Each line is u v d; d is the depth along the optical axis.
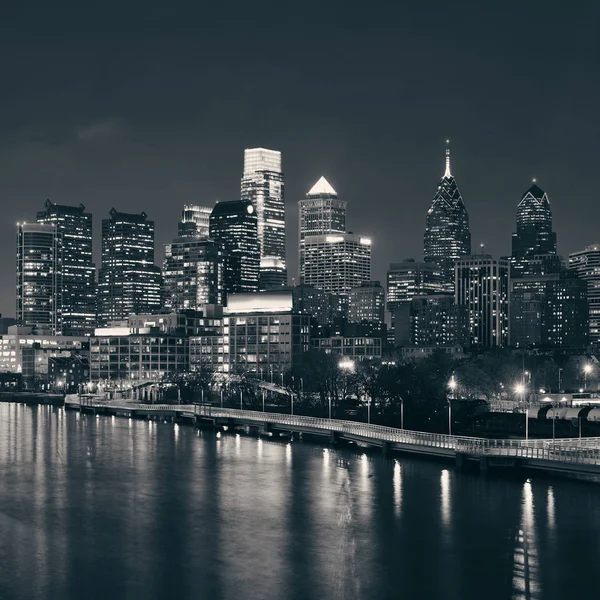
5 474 190.25
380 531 137.50
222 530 139.12
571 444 193.50
